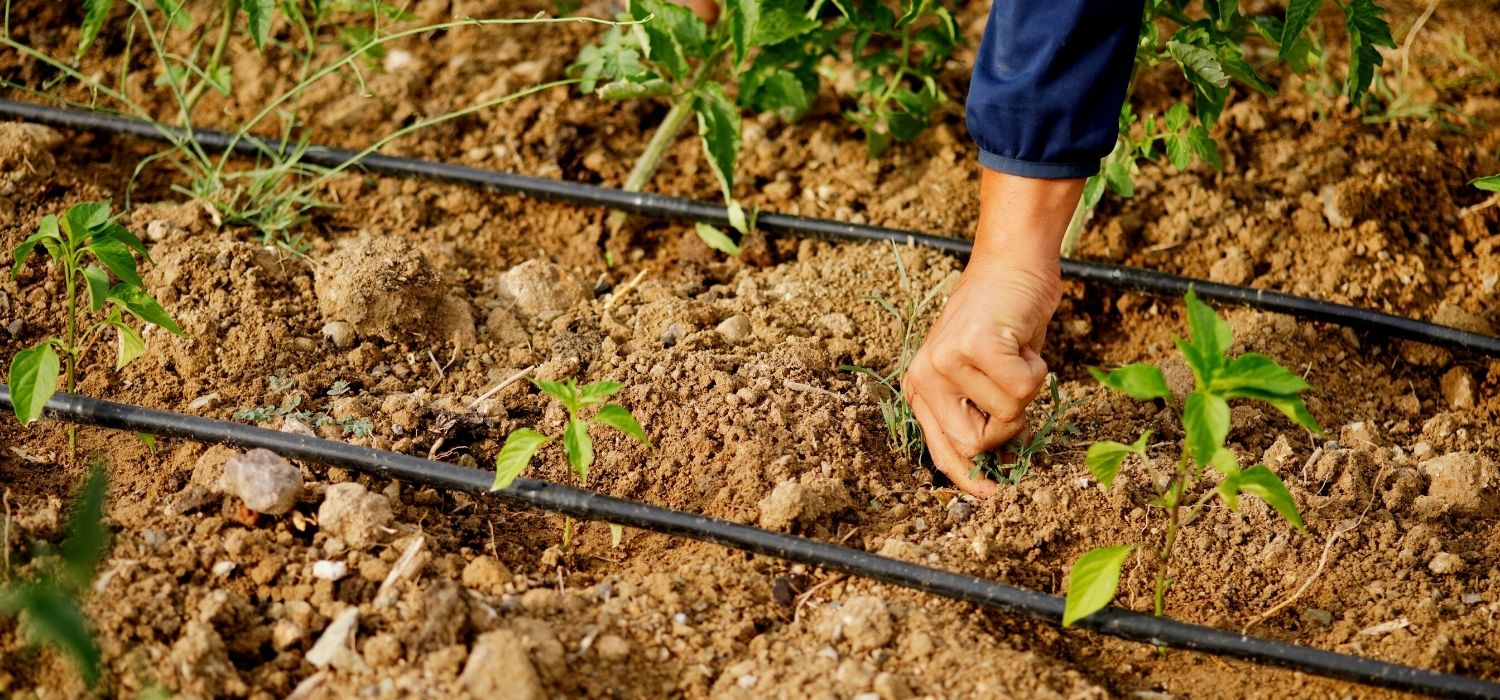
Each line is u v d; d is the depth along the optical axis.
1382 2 1.83
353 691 1.18
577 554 1.30
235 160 1.63
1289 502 1.17
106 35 1.73
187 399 1.38
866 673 1.21
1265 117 1.67
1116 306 1.55
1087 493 1.33
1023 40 1.19
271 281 1.46
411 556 1.25
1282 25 1.52
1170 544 1.22
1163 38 1.77
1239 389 1.15
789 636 1.24
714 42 1.53
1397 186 1.61
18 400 1.26
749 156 1.67
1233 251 1.56
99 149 1.61
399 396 1.39
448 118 1.56
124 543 1.25
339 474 1.32
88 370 1.40
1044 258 1.26
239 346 1.41
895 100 1.67
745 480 1.33
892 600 1.26
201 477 1.30
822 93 1.71
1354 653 1.25
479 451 1.36
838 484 1.33
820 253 1.56
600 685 1.20
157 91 1.70
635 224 1.60
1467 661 1.25
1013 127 1.21
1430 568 1.31
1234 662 1.25
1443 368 1.49
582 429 1.24
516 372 1.43
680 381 1.40
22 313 1.43
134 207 1.56
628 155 1.67
